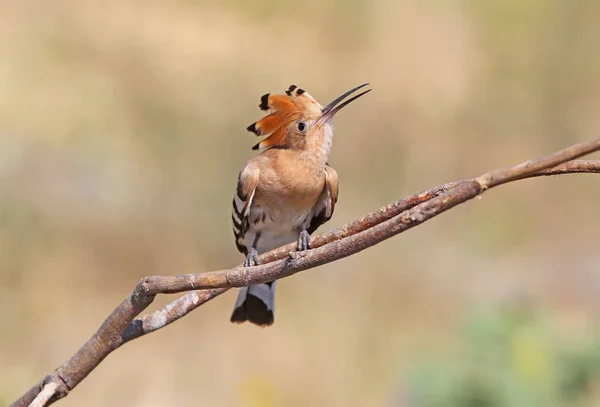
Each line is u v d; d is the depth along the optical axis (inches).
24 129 649.0
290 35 815.1
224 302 548.7
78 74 714.2
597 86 810.8
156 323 179.2
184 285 167.8
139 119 688.4
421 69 794.8
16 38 730.8
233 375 473.7
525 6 826.8
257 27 813.9
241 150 685.9
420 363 349.1
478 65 810.2
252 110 720.3
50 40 732.7
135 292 171.2
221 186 642.8
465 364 333.4
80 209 600.4
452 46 817.5
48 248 569.6
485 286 576.4
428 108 766.5
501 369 327.3
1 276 543.5
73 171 628.1
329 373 477.7
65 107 677.9
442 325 521.7
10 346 488.1
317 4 826.2
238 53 776.9
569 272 602.5
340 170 708.7
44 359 478.6
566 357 330.0
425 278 579.8
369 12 821.9
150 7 798.5
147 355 491.2
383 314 536.7
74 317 523.2
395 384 419.5
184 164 664.4
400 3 829.2
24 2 767.7
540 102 800.9
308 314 525.0
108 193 617.6
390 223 154.8
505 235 663.1
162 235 598.9
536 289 574.2
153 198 625.9
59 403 444.1
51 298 535.2
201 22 802.8
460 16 826.8
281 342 502.0
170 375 472.4
